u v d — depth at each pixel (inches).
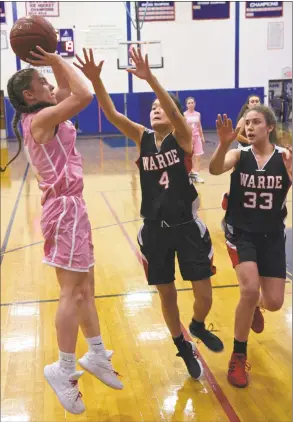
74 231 99.4
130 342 138.4
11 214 280.8
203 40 679.7
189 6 666.8
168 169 110.5
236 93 697.6
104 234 241.0
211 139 613.6
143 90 681.6
